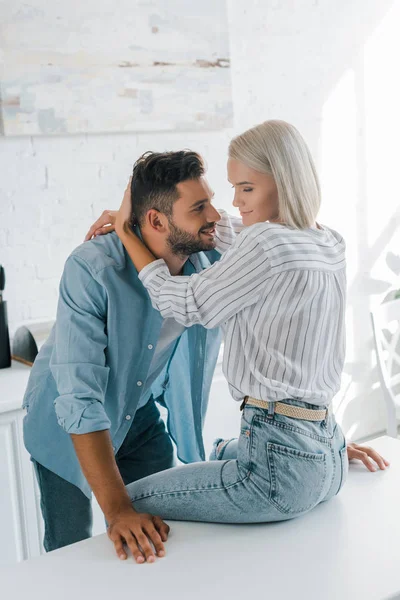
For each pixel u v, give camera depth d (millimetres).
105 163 2990
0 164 2768
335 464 1553
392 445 2008
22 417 2393
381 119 3797
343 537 1526
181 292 1510
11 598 1382
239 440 1545
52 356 1691
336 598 1325
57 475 1916
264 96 3385
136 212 1682
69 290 1661
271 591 1356
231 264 1464
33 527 2455
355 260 3818
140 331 1729
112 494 1558
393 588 1352
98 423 1585
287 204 1501
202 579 1400
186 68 3092
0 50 2668
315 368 1518
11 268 2846
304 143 1539
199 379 1925
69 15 2783
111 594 1373
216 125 3211
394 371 4031
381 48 3738
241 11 3256
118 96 2936
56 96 2799
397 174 3902
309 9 3467
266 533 1560
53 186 2889
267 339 1469
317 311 1471
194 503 1559
